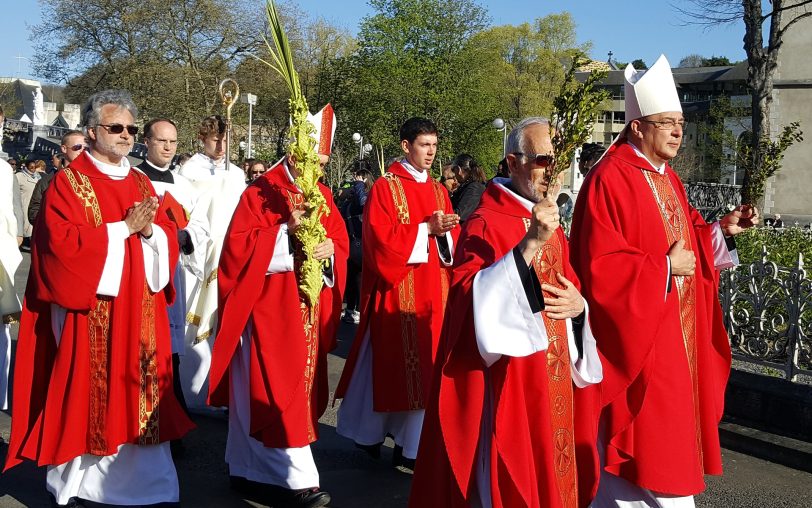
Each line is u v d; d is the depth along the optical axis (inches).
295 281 189.3
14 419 173.0
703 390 164.1
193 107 1517.0
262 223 193.3
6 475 205.0
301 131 185.6
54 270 164.2
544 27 2279.8
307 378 191.2
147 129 245.8
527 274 121.9
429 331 217.9
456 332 128.0
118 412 169.3
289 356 186.2
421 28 1499.8
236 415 191.9
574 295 127.9
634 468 150.7
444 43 1510.8
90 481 172.2
